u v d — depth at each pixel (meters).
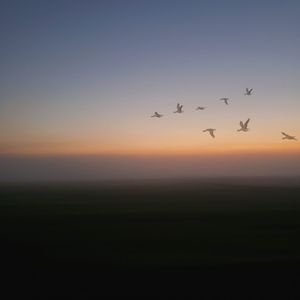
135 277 31.03
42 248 41.12
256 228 53.56
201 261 35.44
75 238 47.00
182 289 28.23
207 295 27.16
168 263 34.88
